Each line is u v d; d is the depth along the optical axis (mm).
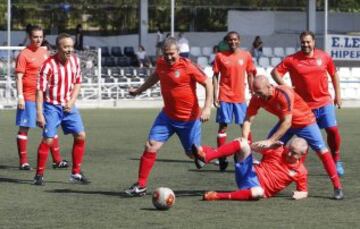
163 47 13703
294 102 14148
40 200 13828
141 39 49844
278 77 16484
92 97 39000
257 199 13586
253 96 13820
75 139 15734
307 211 12727
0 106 36312
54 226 11641
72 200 13820
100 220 12047
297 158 13703
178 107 13883
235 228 11477
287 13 52094
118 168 18031
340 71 41906
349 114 34625
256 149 13695
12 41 50656
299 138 13828
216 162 18484
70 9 53375
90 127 28359
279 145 13727
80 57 38875
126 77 43531
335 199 13828
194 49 49656
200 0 53938
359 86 41312
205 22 54969
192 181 16078
